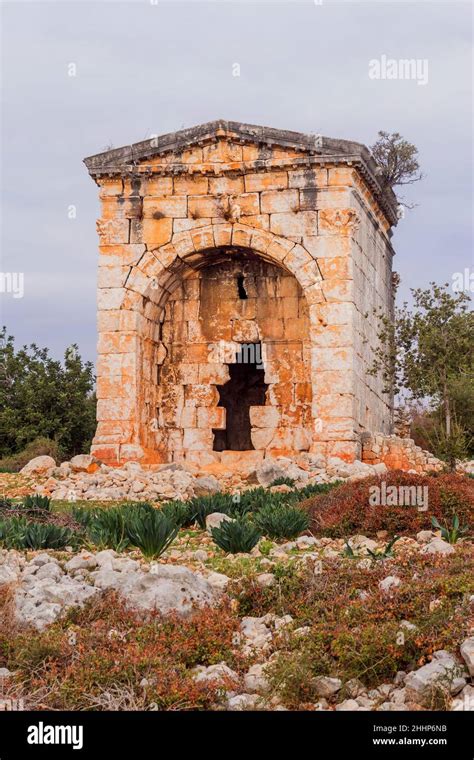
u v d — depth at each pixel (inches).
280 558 850.8
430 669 608.1
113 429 1547.7
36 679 628.4
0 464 1888.5
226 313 1644.9
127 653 645.3
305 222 1535.4
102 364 1565.0
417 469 1524.4
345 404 1492.4
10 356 2180.1
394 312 1942.7
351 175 1535.4
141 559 868.6
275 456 1589.6
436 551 808.9
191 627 682.2
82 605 708.7
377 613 677.3
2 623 674.8
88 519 1003.3
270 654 660.7
